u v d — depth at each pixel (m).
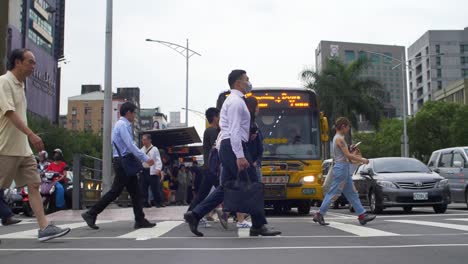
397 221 9.86
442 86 136.12
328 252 5.60
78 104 145.88
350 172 9.36
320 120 14.40
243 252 5.61
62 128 76.69
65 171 15.20
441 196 14.79
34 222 9.98
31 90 107.88
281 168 13.72
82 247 6.04
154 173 16.48
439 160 19.47
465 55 136.88
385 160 16.45
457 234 7.39
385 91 47.44
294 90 14.36
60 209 14.61
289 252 5.61
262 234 7.19
